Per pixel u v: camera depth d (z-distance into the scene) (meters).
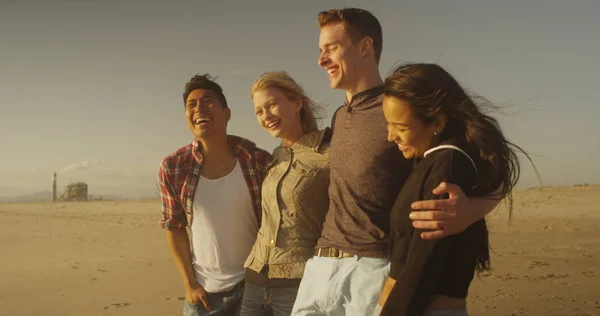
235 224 3.62
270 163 3.42
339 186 2.76
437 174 2.02
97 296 7.30
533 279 7.03
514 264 8.22
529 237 11.57
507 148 2.10
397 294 2.00
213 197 3.63
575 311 5.40
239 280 3.62
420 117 2.12
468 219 1.94
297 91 3.39
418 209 1.96
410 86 2.10
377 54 2.97
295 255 3.19
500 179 2.04
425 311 2.04
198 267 3.71
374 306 2.54
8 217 24.17
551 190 24.42
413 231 2.11
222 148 3.67
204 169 3.68
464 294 2.06
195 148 3.68
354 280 2.60
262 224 3.38
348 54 2.87
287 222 3.22
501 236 11.91
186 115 3.64
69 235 16.03
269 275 3.24
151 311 6.34
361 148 2.66
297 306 2.85
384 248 2.59
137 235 15.66
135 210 28.33
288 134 3.41
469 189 1.99
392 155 2.61
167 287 7.77
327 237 2.79
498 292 6.37
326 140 3.31
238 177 3.63
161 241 13.91
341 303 2.66
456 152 2.03
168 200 3.74
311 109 3.52
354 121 2.76
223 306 3.62
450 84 2.15
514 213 17.23
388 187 2.62
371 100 2.75
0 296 7.41
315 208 3.20
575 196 21.34
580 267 7.81
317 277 2.76
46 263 10.49
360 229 2.64
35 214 26.72
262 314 3.33
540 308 5.57
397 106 2.14
